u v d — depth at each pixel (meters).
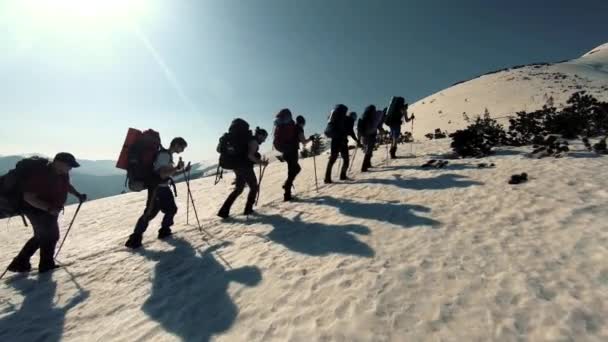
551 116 14.74
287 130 8.99
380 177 10.29
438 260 4.57
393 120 13.06
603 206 5.29
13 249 9.27
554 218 5.20
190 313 4.39
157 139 7.04
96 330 4.30
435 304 3.68
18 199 5.78
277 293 4.48
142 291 5.16
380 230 5.96
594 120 12.92
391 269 4.54
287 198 9.43
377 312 3.71
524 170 8.15
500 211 5.86
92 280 5.69
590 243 4.30
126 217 12.16
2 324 4.59
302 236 6.36
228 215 8.72
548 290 3.58
